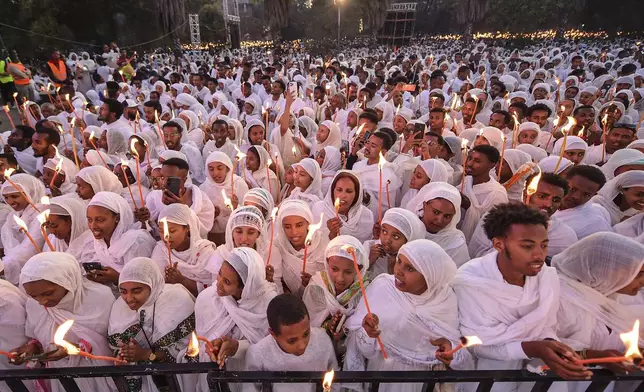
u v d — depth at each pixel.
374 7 27.48
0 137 5.47
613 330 1.86
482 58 18.02
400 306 1.91
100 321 2.19
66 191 3.81
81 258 2.81
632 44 26.89
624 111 5.87
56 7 21.52
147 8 23.88
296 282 2.75
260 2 41.81
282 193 4.55
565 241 2.65
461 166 4.13
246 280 2.05
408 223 2.34
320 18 30.08
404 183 4.16
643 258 1.71
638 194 2.81
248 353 1.97
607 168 3.68
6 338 2.14
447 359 1.64
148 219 3.04
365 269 2.17
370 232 3.24
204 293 2.27
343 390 2.09
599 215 2.85
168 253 2.61
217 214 3.85
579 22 34.34
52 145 4.53
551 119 6.08
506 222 1.76
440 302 1.90
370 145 4.04
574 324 1.87
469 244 3.05
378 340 1.78
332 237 2.92
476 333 1.85
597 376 1.46
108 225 2.70
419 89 8.99
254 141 5.20
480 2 31.75
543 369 1.53
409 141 4.49
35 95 11.15
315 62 16.28
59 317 2.08
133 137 4.71
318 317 2.29
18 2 19.73
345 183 3.09
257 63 20.61
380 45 27.98
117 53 17.19
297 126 6.23
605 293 1.85
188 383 2.22
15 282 2.88
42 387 2.21
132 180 4.04
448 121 6.12
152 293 2.17
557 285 1.83
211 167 3.86
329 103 7.93
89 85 12.05
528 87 10.43
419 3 41.66
